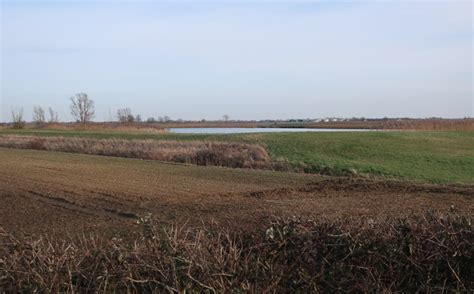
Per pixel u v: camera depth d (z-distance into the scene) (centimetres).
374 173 2273
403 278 608
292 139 3675
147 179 1948
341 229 664
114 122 9981
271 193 1502
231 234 753
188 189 1664
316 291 600
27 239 831
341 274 616
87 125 8550
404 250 623
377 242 630
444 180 2041
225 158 2645
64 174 2130
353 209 1135
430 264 609
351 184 1628
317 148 3197
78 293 589
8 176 2056
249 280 604
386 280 610
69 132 6303
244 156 2658
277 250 659
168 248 610
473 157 2780
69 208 1326
